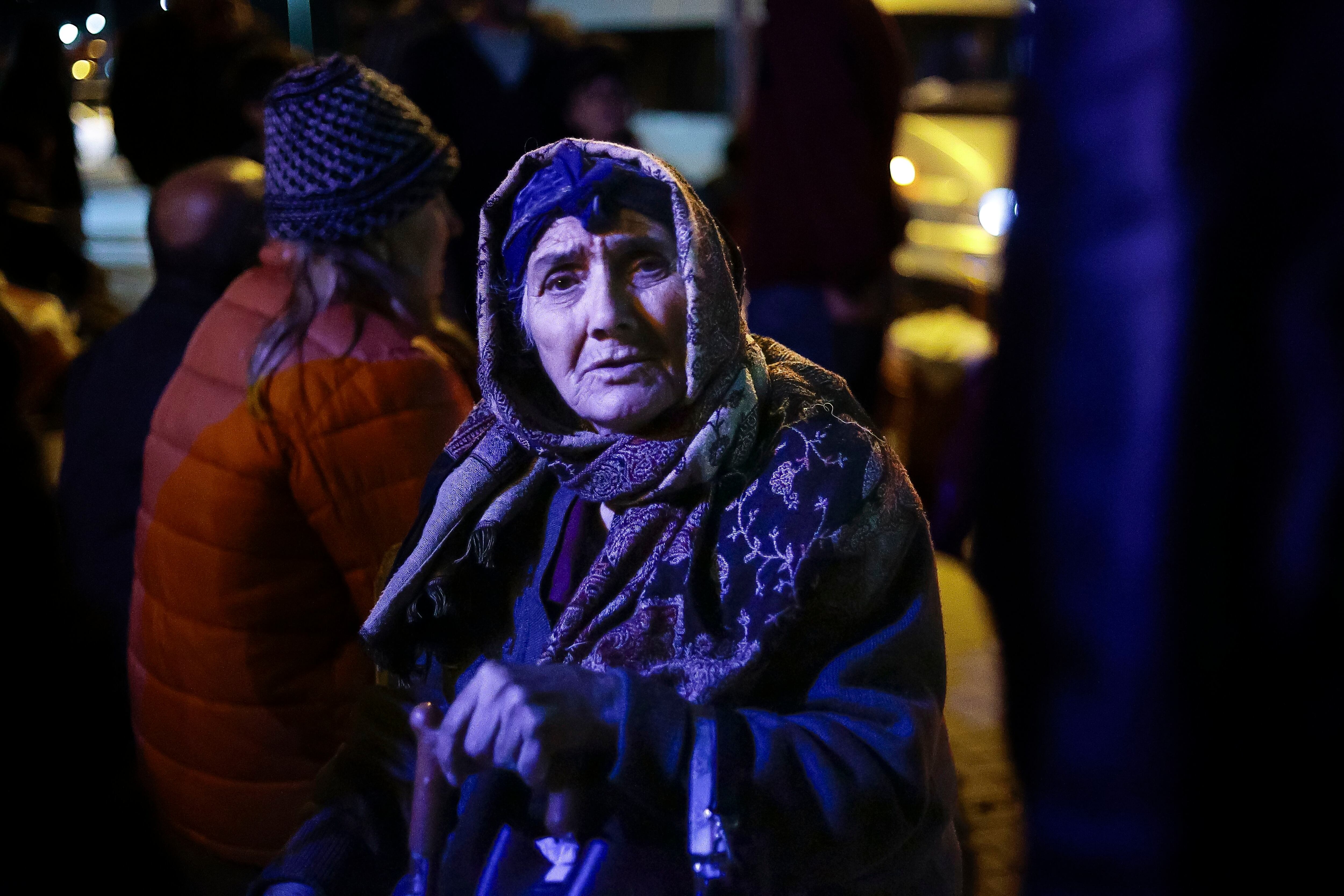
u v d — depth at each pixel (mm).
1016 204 799
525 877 1267
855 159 3699
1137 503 742
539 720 1132
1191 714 738
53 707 1115
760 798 1139
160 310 2193
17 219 4898
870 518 1249
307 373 1826
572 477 1354
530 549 1430
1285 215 707
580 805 1246
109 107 2893
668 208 1308
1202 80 710
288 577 1872
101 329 5211
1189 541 731
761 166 3811
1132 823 755
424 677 1479
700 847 1134
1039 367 778
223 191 2205
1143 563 741
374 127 1916
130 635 2020
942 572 4297
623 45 4574
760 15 8914
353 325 1878
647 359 1290
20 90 5168
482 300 1381
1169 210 722
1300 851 731
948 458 3627
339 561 1859
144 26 2830
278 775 1890
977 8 8766
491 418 1486
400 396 1858
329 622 1913
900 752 1209
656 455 1282
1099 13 739
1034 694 792
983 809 2916
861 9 3666
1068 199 760
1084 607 764
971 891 1767
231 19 2904
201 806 1902
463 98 3760
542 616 1383
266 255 1976
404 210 1933
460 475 1444
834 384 1372
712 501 1288
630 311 1279
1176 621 736
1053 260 769
